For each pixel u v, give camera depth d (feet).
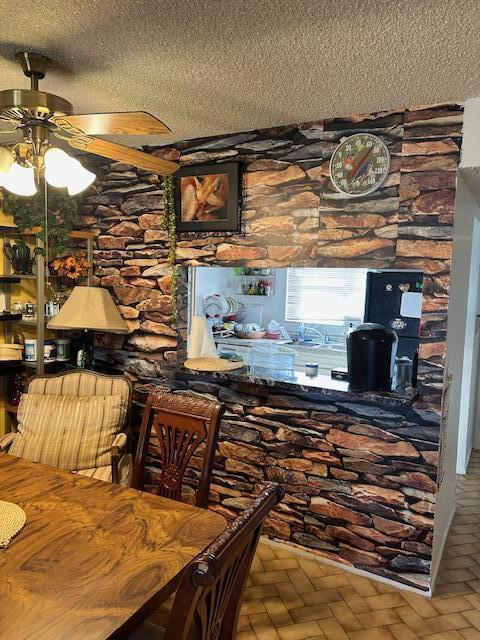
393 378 8.20
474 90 6.66
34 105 5.05
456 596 7.60
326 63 5.91
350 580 7.97
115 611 3.50
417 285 8.63
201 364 9.52
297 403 8.67
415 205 7.51
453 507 10.25
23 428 8.61
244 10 4.77
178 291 10.14
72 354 11.41
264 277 14.26
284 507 8.89
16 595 3.64
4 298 11.02
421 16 4.79
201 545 4.42
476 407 14.32
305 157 8.43
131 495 5.40
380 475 7.97
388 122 7.61
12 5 4.73
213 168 9.21
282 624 6.86
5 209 10.10
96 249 11.16
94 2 4.66
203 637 3.15
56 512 4.96
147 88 6.84
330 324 13.55
